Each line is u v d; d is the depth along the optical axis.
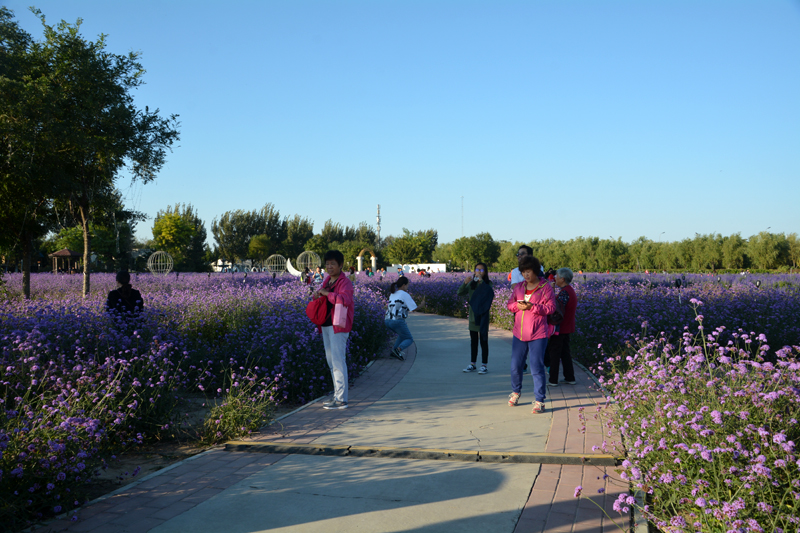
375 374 7.71
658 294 11.70
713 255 54.47
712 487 2.81
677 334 8.74
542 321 5.49
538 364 5.45
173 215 54.56
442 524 2.98
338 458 4.16
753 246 53.66
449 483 3.59
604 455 3.97
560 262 66.62
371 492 3.46
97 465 3.65
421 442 4.48
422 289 20.06
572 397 6.08
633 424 3.86
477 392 6.50
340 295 5.73
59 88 12.30
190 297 9.51
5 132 11.60
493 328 13.22
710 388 3.53
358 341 8.68
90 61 12.98
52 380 4.60
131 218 16.77
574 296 6.68
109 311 6.90
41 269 48.94
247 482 3.68
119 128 13.61
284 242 74.31
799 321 9.40
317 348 6.86
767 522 2.54
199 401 6.00
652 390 3.88
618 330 8.29
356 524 3.00
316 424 5.13
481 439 4.54
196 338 7.55
